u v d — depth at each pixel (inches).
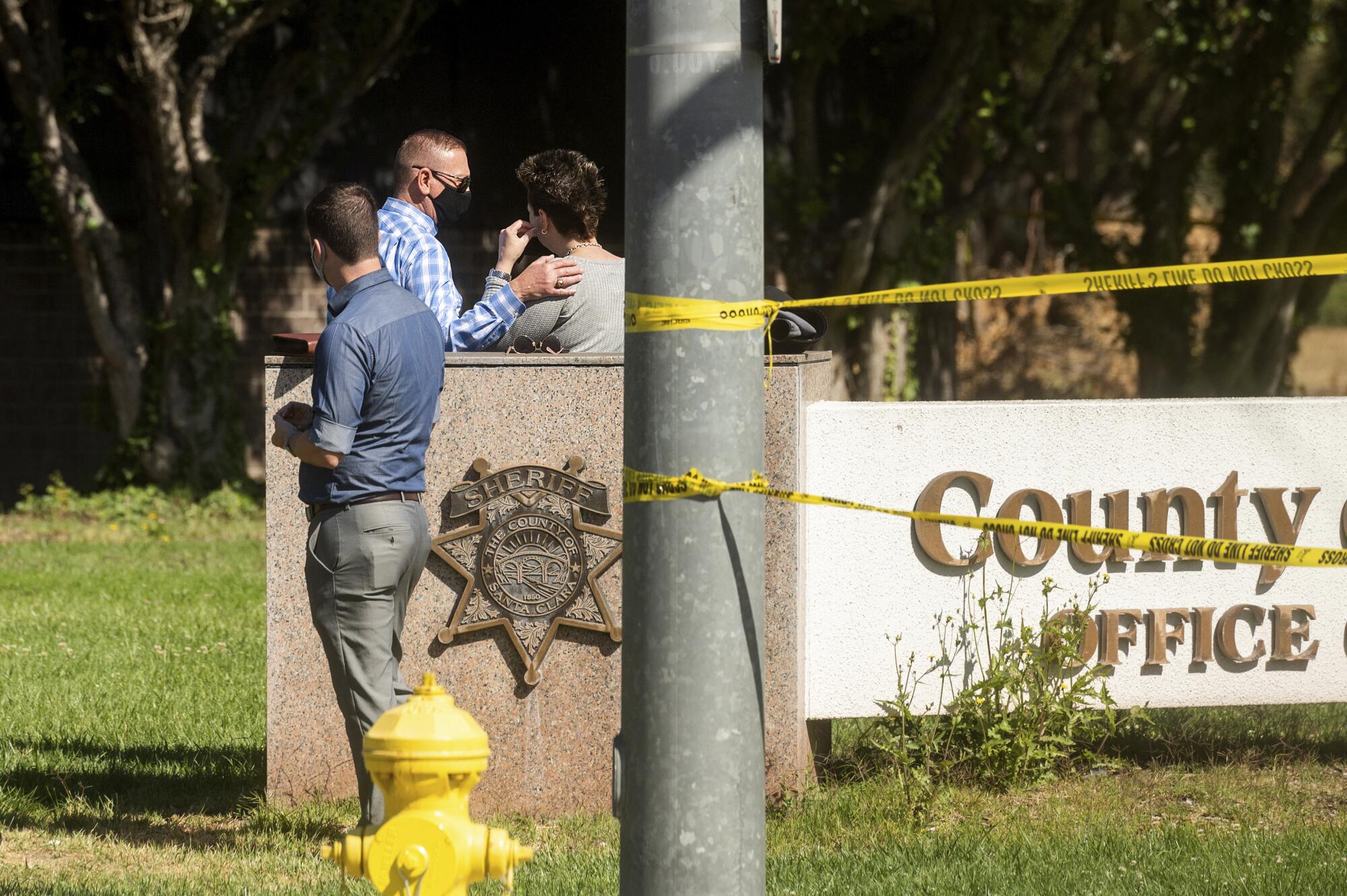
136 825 642.2
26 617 1115.9
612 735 659.4
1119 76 2300.7
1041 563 692.1
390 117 2079.2
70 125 1990.7
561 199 683.4
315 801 657.6
